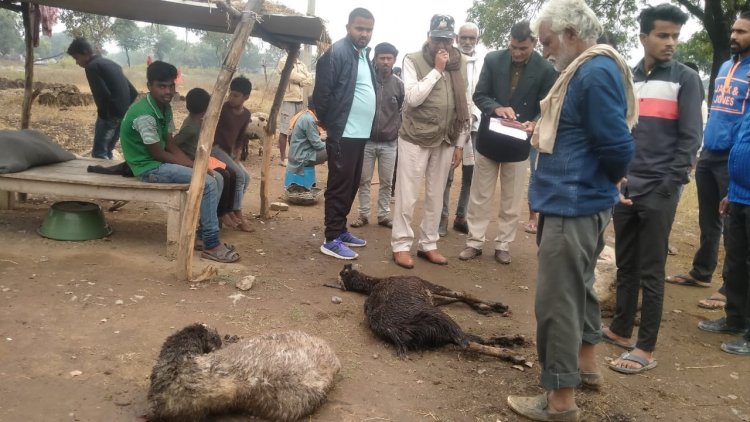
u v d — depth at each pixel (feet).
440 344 13.44
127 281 15.55
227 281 16.31
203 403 9.38
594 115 9.47
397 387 11.61
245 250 19.51
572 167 9.84
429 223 19.98
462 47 22.98
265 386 9.83
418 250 20.62
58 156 20.74
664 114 13.14
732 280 15.43
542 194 10.18
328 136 18.67
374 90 18.95
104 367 11.21
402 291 14.11
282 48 22.04
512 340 13.89
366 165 23.66
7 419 9.36
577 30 9.78
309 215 25.36
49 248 17.49
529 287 18.70
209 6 17.89
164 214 23.06
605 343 14.74
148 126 17.62
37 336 12.12
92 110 59.36
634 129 13.37
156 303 14.35
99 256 17.16
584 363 12.06
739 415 11.65
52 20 24.06
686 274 20.33
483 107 19.03
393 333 13.16
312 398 10.17
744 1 44.52
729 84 17.24
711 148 17.97
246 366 9.80
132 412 9.89
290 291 16.16
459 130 18.90
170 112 18.74
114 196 17.70
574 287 10.08
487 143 19.74
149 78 17.67
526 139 17.54
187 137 20.17
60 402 9.97
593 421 11.02
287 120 36.73
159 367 9.46
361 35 17.89
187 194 15.85
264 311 14.56
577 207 9.80
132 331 12.77
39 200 23.43
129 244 18.69
